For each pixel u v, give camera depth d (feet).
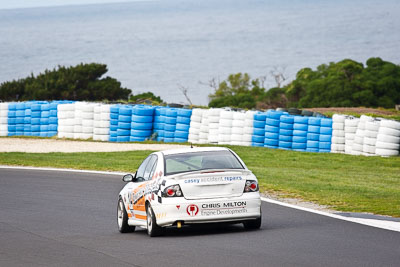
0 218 184.65
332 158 335.88
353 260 101.30
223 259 106.11
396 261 99.71
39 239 145.28
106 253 120.37
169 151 143.54
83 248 128.67
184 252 114.93
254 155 349.61
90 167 315.58
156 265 104.58
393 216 160.45
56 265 110.52
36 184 262.47
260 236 129.70
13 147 411.54
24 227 166.50
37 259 117.70
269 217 162.81
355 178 265.95
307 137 363.15
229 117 384.68
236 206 130.82
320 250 111.34
